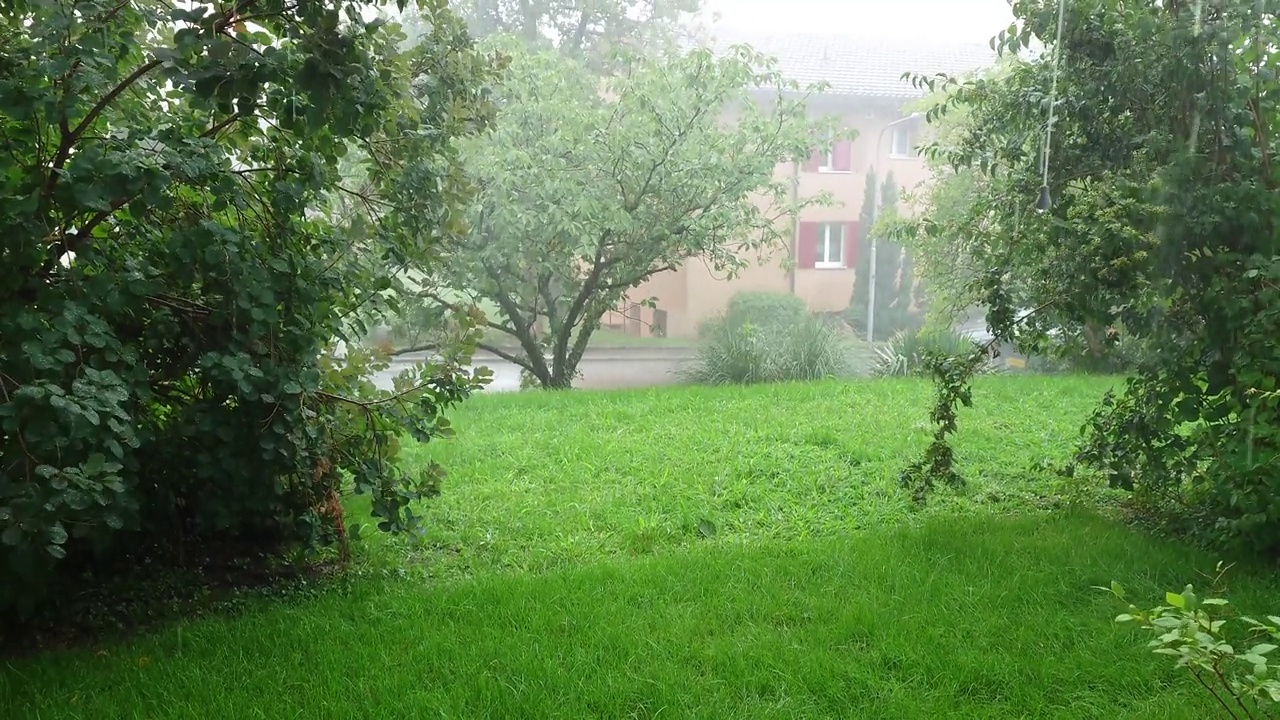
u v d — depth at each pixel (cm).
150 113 421
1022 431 751
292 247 419
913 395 923
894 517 539
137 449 378
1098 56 501
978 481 610
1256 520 412
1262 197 433
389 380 689
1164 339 481
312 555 455
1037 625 370
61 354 315
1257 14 445
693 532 524
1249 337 422
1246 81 461
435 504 568
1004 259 522
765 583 419
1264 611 378
